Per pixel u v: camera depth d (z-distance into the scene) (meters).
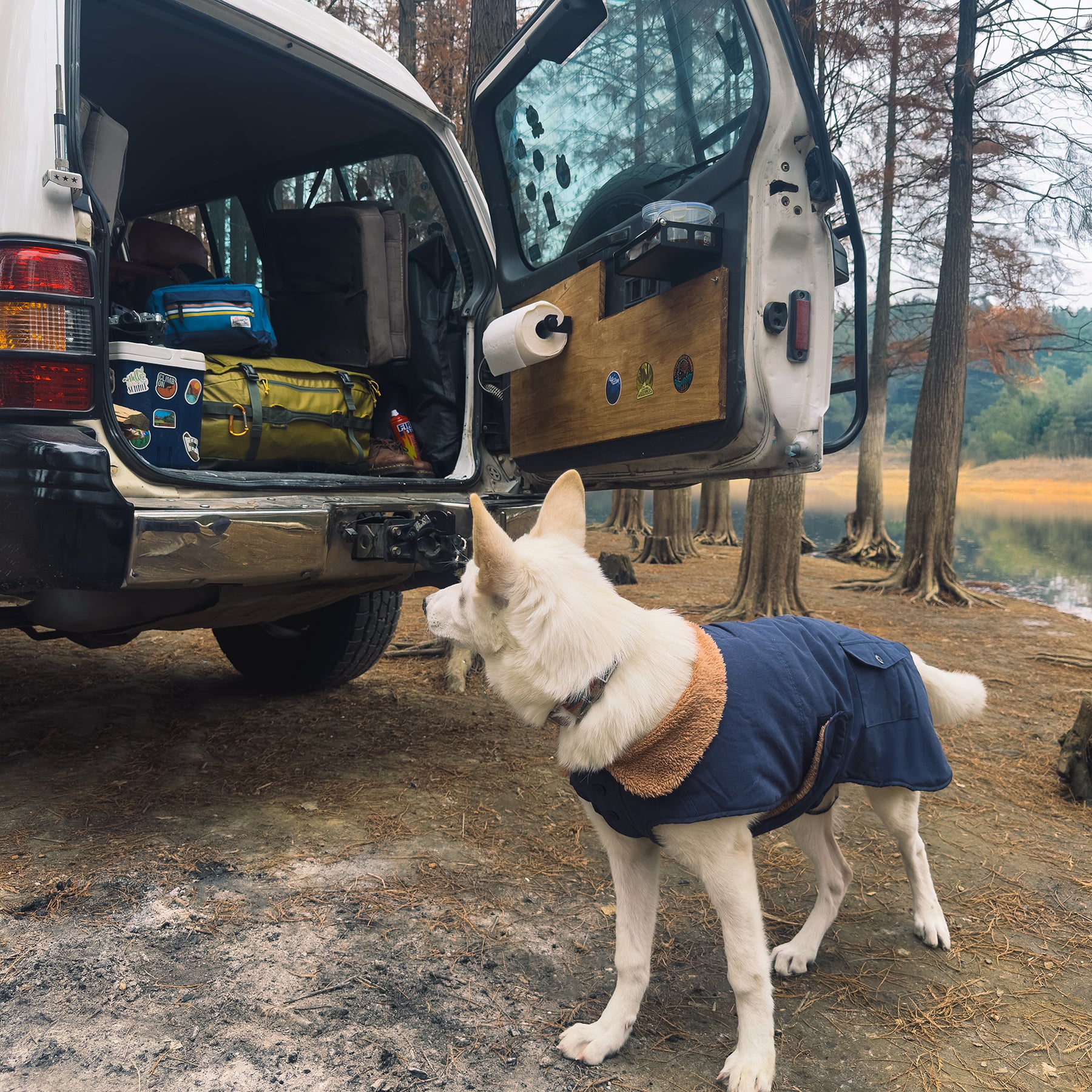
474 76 6.55
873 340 15.04
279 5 3.08
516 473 3.78
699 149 2.89
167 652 5.27
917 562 9.98
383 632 4.13
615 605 1.79
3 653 4.95
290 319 3.98
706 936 2.32
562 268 3.37
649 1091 1.71
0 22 2.28
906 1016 2.02
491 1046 1.80
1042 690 5.61
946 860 2.90
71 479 2.09
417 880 2.48
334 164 4.36
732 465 2.78
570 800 3.19
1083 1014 2.05
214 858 2.52
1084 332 15.77
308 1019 1.82
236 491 2.57
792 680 1.83
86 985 1.87
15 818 2.69
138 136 4.43
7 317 2.11
